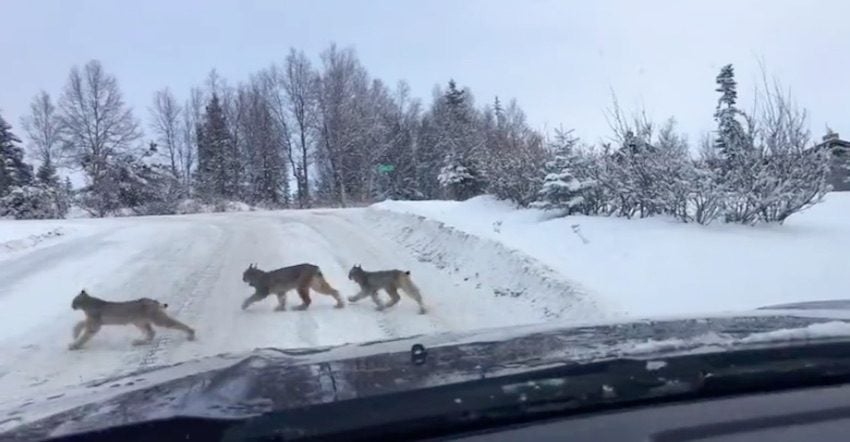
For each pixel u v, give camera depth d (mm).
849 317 2646
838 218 13203
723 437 1553
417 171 54969
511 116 62875
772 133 12273
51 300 9906
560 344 2277
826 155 12227
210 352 7094
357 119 59250
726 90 22125
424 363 2064
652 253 10164
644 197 13250
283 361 2361
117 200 43844
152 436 1529
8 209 38969
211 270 12094
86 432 1578
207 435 1517
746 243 10281
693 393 1785
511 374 1865
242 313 8891
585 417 1657
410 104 67562
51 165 58781
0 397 5660
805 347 2074
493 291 9734
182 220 23500
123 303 7656
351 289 10320
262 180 63844
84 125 61531
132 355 7062
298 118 63562
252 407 1659
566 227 12742
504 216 15305
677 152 13453
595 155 14656
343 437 1553
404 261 12570
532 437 1542
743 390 1833
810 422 1631
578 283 8781
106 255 14211
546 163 15555
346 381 1869
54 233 18844
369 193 55656
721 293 7809
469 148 26109
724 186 12344
